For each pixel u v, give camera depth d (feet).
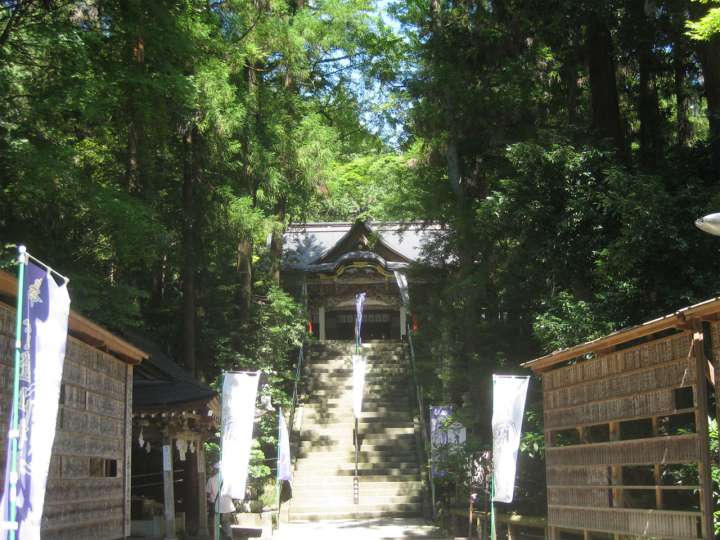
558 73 58.90
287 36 63.05
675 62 50.65
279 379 69.67
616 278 41.55
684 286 38.81
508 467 39.93
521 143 45.47
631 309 41.32
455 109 58.29
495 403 40.40
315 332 102.63
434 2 63.05
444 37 59.98
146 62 44.45
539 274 49.98
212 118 52.44
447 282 67.56
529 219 44.91
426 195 65.77
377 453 71.10
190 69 52.29
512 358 61.93
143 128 47.78
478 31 58.13
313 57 73.31
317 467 69.10
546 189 45.06
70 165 38.11
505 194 47.14
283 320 71.61
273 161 61.62
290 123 65.10
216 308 68.23
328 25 72.64
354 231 100.07
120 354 33.86
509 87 56.13
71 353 28.45
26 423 19.12
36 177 36.24
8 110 38.81
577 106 55.83
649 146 51.83
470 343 62.44
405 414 77.66
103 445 31.81
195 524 49.78
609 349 32.60
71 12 42.73
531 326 61.00
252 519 55.77
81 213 41.50
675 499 37.29
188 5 49.24
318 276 99.19
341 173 114.62
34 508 19.02
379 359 90.79
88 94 37.88
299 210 77.10
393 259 100.63
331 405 79.82
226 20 58.95
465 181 64.64
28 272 19.38
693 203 38.99
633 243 38.47
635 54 51.47
